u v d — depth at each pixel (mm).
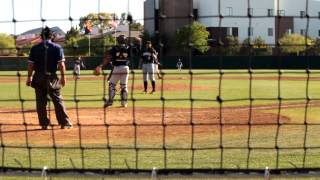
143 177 6418
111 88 16312
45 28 11344
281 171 6418
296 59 39562
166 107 16312
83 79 35750
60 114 11648
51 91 11477
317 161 8234
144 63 21844
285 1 66812
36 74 11430
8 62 41938
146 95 21219
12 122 12680
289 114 14531
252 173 6383
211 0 64250
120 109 15656
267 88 25922
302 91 23828
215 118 13617
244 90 24344
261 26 61250
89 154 8875
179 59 43938
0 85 29328
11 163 8156
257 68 41469
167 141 10109
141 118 13602
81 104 17219
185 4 50469
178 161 8281
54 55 11445
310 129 11461
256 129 11484
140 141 10133
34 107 16234
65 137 10648
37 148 8383
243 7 62688
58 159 8477
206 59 43938
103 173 6473
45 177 6730
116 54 15859
